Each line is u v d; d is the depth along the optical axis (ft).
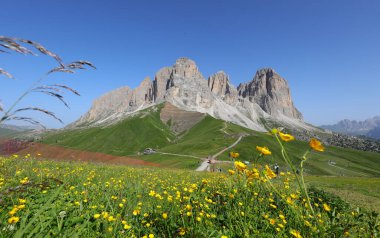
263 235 15.94
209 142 563.89
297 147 625.41
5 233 11.52
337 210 26.61
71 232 13.15
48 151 172.86
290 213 18.65
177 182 42.34
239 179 22.75
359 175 506.48
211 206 21.31
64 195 21.48
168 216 18.60
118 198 22.62
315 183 104.73
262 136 594.24
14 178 30.78
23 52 8.29
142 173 61.21
